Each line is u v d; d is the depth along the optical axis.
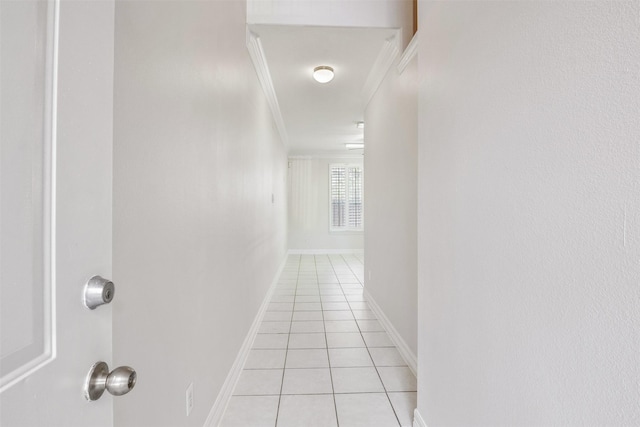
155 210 1.00
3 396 0.38
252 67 2.66
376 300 3.47
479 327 1.01
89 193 0.53
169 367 1.10
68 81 0.48
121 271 0.82
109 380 0.54
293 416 1.75
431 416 1.40
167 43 1.08
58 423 0.46
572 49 0.66
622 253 0.56
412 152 2.25
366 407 1.83
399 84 2.56
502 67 0.90
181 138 1.20
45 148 0.45
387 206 2.99
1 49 0.39
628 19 0.55
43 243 0.44
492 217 0.95
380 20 2.37
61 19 0.47
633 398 0.55
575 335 0.66
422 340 1.51
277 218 5.12
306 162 8.15
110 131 0.59
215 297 1.63
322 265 6.58
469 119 1.08
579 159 0.65
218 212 1.67
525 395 0.80
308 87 3.62
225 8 1.80
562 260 0.69
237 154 2.12
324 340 2.78
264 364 2.34
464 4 1.12
